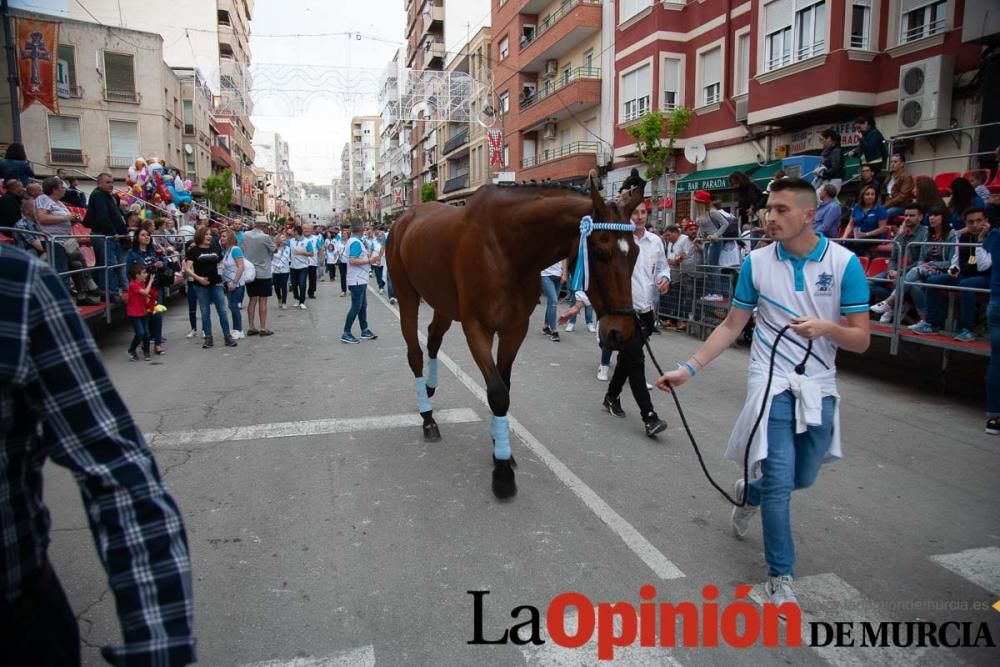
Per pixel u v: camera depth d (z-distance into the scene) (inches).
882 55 491.5
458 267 163.0
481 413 235.1
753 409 115.6
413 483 171.2
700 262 402.9
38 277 48.9
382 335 418.3
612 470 181.2
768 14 564.4
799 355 113.0
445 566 129.0
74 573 126.9
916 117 438.0
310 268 645.9
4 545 49.5
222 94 913.5
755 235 380.5
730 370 309.6
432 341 208.2
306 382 286.5
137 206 526.3
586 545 137.8
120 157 1154.0
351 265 386.6
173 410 242.2
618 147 828.0
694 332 409.4
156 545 49.9
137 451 51.5
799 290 112.2
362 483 171.2
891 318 288.4
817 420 110.3
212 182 1438.2
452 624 110.3
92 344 51.5
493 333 165.3
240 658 101.0
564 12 995.9
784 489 113.1
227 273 407.5
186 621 50.6
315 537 141.3
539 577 125.1
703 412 239.3
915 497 163.3
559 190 154.1
